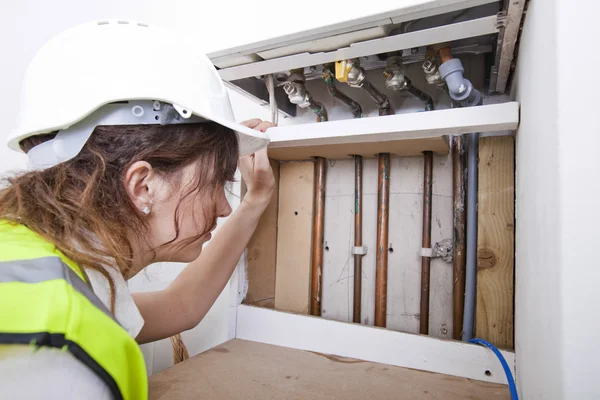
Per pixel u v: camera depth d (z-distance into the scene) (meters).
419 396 0.66
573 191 0.30
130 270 0.45
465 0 0.49
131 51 0.41
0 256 0.27
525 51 0.52
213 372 0.77
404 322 0.95
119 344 0.26
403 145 0.83
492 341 0.75
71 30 0.43
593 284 0.28
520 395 0.60
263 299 1.06
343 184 1.05
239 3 0.66
